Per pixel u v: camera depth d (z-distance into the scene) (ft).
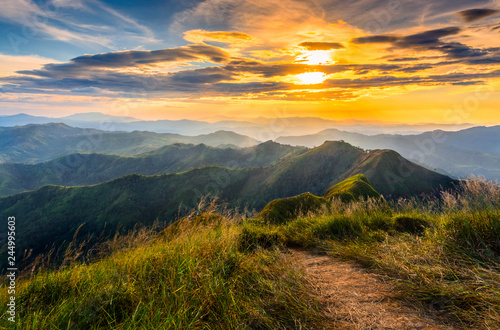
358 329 6.76
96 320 7.91
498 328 6.24
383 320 7.14
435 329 6.57
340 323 7.18
